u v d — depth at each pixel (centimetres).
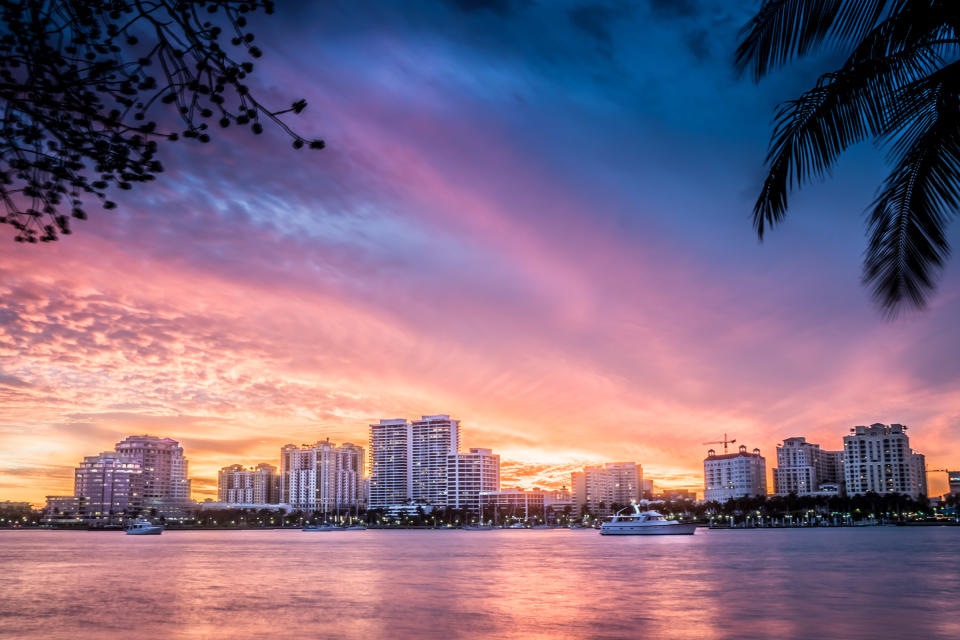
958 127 1323
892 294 1383
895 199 1383
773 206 1452
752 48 1388
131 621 4484
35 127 973
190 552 14500
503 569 9000
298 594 6106
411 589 6506
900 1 1294
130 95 954
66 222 1011
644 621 4381
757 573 7912
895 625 4178
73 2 921
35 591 6469
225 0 954
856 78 1358
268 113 985
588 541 19650
